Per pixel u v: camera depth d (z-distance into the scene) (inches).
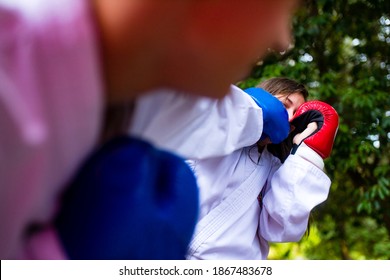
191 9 19.0
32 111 17.6
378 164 153.0
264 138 61.8
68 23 17.7
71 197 22.9
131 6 18.1
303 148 64.9
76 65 17.8
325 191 64.1
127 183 23.6
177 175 27.9
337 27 151.4
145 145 25.4
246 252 62.7
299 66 137.7
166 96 25.9
